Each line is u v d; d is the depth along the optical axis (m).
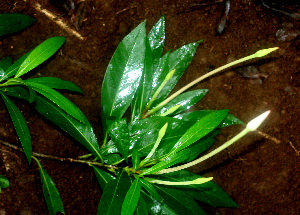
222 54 0.42
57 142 0.38
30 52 0.34
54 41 0.33
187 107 0.39
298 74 0.44
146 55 0.37
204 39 0.42
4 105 0.36
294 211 0.46
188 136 0.30
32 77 0.37
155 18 0.40
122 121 0.33
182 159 0.30
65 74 0.38
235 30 0.42
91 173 0.40
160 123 0.35
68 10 0.37
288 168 0.45
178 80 0.41
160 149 0.34
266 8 0.42
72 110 0.30
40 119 0.37
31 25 0.36
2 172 0.36
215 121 0.30
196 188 0.37
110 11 0.39
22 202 0.37
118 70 0.36
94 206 0.40
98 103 0.39
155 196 0.30
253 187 0.45
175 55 0.39
